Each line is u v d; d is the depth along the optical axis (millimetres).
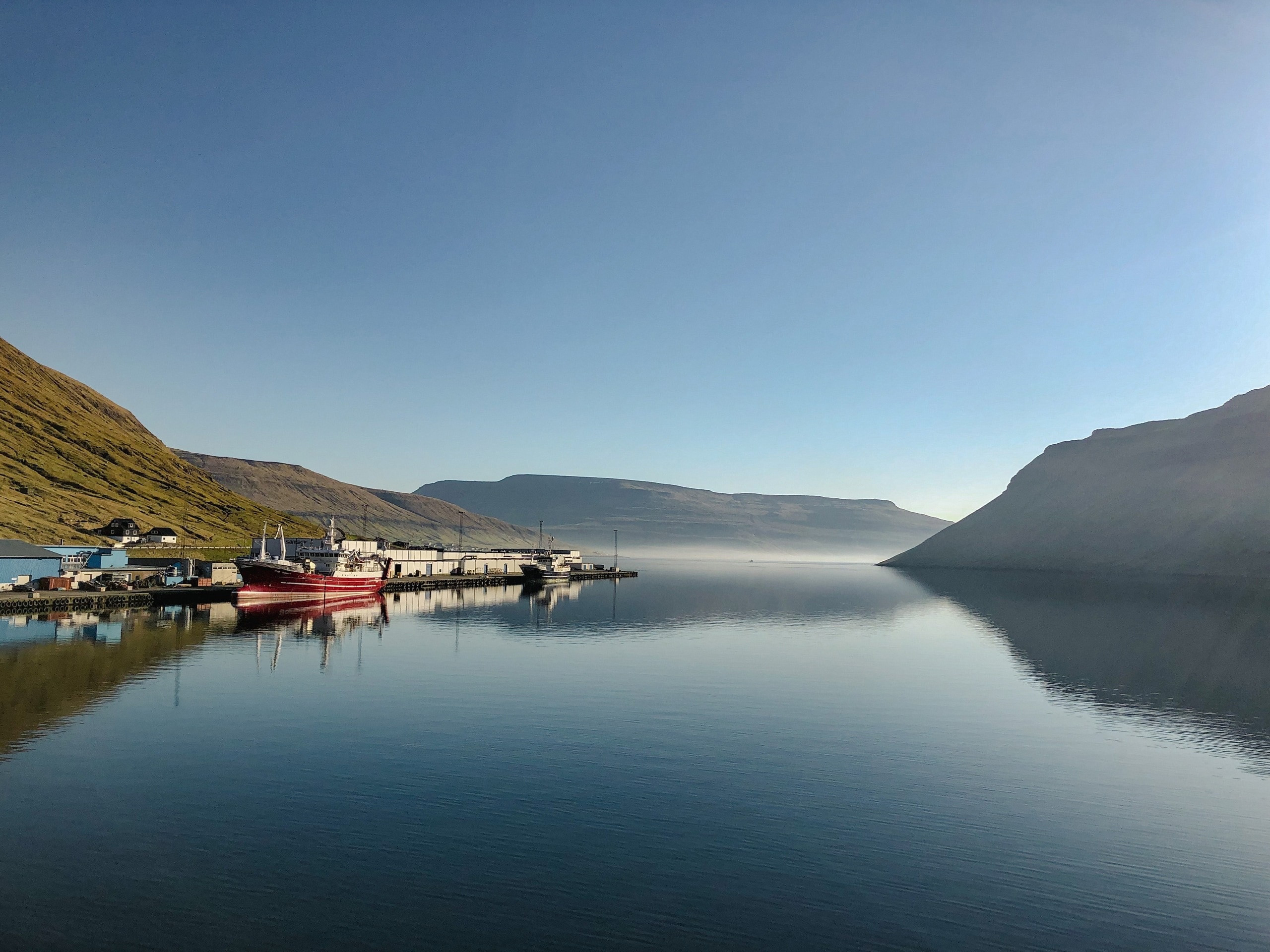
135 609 115000
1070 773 42656
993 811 36156
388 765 40625
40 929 23391
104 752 41781
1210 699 64250
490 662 76375
